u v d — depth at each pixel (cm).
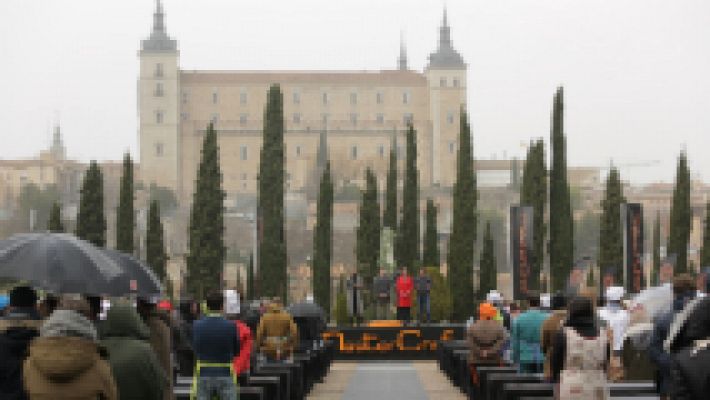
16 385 1619
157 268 11656
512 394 2667
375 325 7188
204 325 2423
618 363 3170
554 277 9794
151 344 2122
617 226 10294
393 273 8612
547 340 2589
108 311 1789
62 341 1509
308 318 4769
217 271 10275
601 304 3866
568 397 2089
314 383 4862
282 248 10706
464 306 9662
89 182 10650
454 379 4900
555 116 9869
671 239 10819
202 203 10294
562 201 9806
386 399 4306
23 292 1683
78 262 1802
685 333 1523
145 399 1752
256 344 3647
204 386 2427
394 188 11344
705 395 1468
